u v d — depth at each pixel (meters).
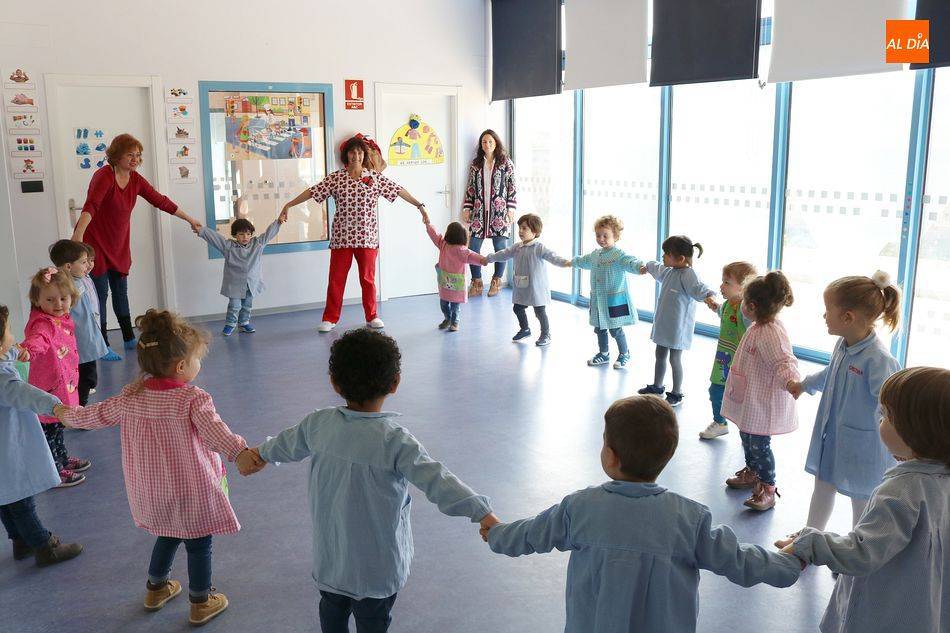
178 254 7.04
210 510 2.57
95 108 6.57
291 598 2.85
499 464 4.02
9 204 5.04
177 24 6.73
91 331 4.43
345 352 2.05
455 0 8.08
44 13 6.20
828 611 1.96
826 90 5.41
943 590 1.77
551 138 8.11
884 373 2.62
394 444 2.03
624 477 1.74
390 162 8.06
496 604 2.80
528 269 6.23
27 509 3.00
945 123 4.78
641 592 1.67
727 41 5.70
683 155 6.55
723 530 1.73
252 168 7.29
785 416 3.40
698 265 6.58
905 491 1.69
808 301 5.78
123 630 2.66
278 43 7.21
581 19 7.07
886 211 5.16
